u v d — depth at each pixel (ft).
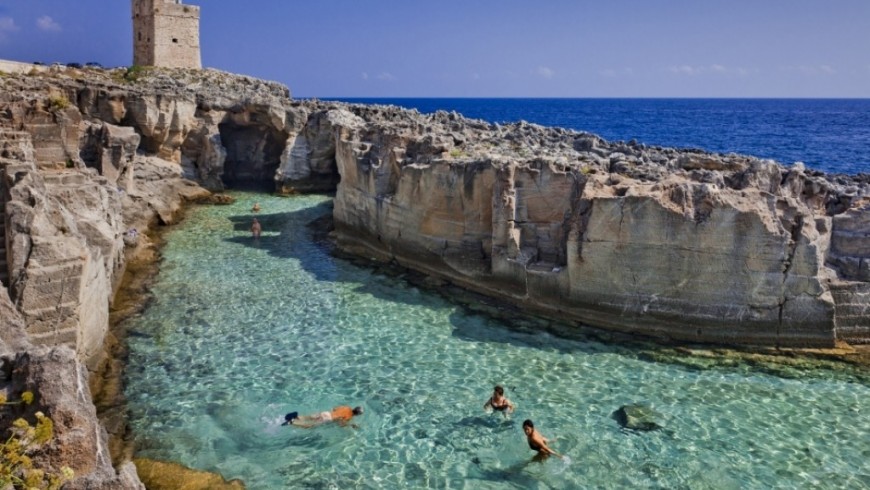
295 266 95.86
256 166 173.37
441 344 66.95
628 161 83.41
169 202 132.57
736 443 48.67
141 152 145.28
